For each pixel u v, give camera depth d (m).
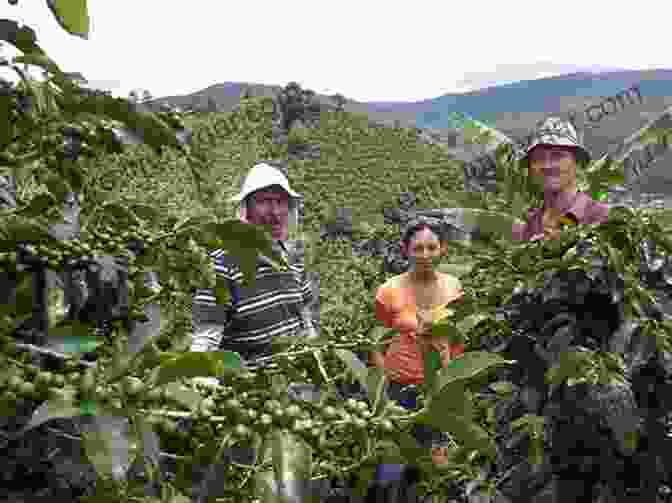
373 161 57.94
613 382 2.21
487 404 2.56
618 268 2.34
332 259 22.55
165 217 1.47
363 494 1.37
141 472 1.02
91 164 1.43
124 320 1.34
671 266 2.49
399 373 3.35
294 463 1.00
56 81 1.21
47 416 0.87
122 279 1.27
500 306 2.70
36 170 1.26
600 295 2.48
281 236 3.20
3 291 1.14
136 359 1.00
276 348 1.78
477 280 3.47
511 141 4.16
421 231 3.62
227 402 1.04
